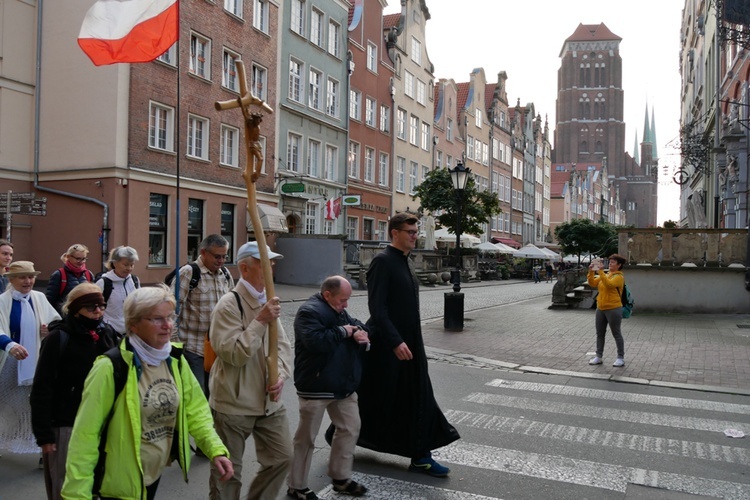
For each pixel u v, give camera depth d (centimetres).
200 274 556
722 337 1227
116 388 294
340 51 3266
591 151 12262
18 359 485
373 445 511
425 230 3769
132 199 2022
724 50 2841
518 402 746
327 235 2670
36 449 503
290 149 2881
